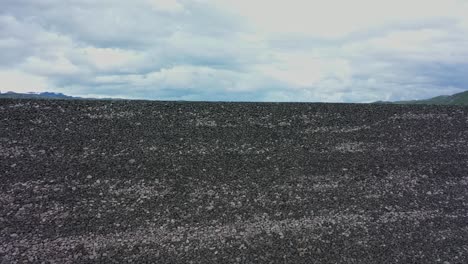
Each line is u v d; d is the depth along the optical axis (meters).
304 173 10.45
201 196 9.34
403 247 8.24
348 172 10.62
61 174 9.68
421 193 10.07
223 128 12.03
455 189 10.33
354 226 8.75
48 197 8.97
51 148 10.48
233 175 10.15
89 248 7.72
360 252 8.02
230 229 8.38
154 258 7.56
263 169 10.48
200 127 11.95
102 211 8.69
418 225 8.94
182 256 7.64
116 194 9.21
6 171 9.57
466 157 11.62
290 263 7.62
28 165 9.84
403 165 11.09
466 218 9.28
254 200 9.33
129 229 8.23
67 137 10.94
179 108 12.78
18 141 10.55
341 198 9.64
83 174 9.74
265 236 8.25
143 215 8.63
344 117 13.16
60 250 7.64
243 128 12.12
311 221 8.78
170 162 10.42
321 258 7.79
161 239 8.02
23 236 7.91
